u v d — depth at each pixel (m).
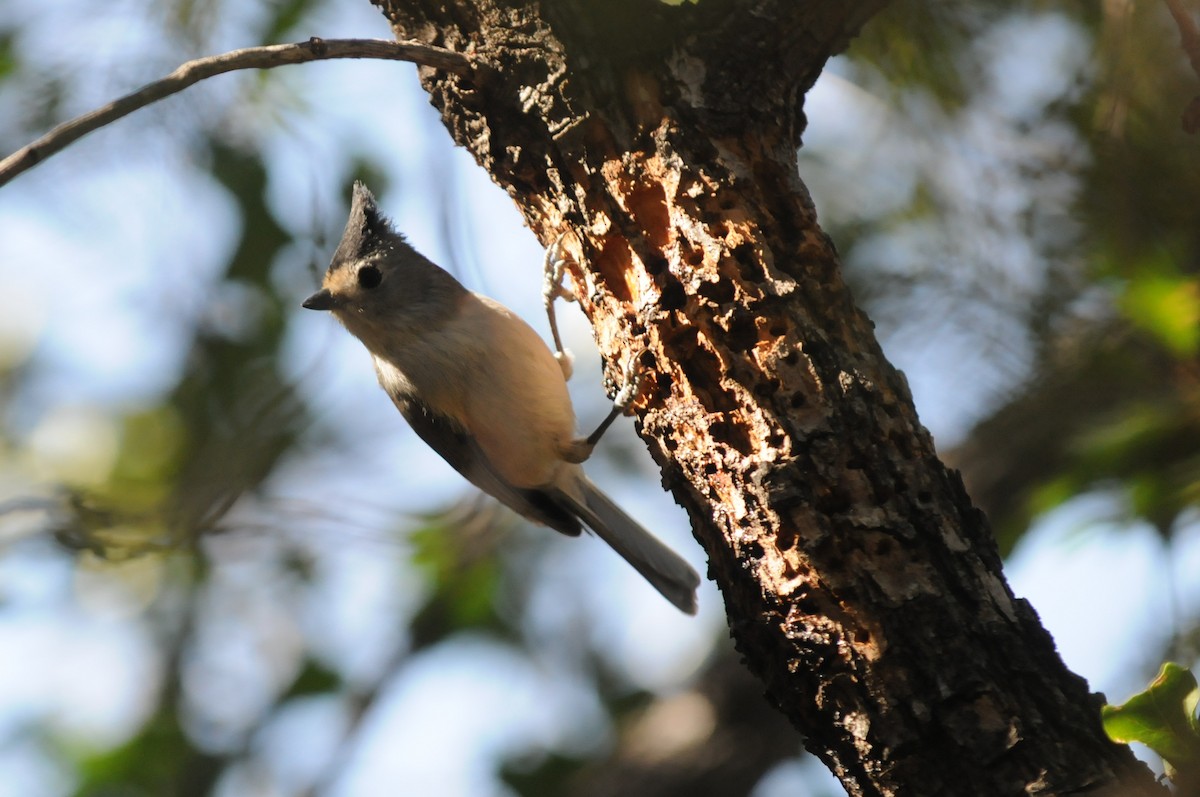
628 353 6.02
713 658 12.01
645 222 5.89
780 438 5.52
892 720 5.15
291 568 11.74
